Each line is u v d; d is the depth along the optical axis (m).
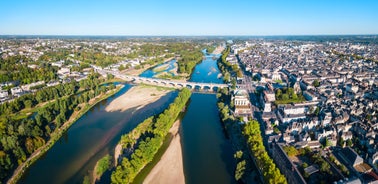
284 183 169.88
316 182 179.25
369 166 191.50
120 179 184.50
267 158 195.25
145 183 199.88
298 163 198.88
